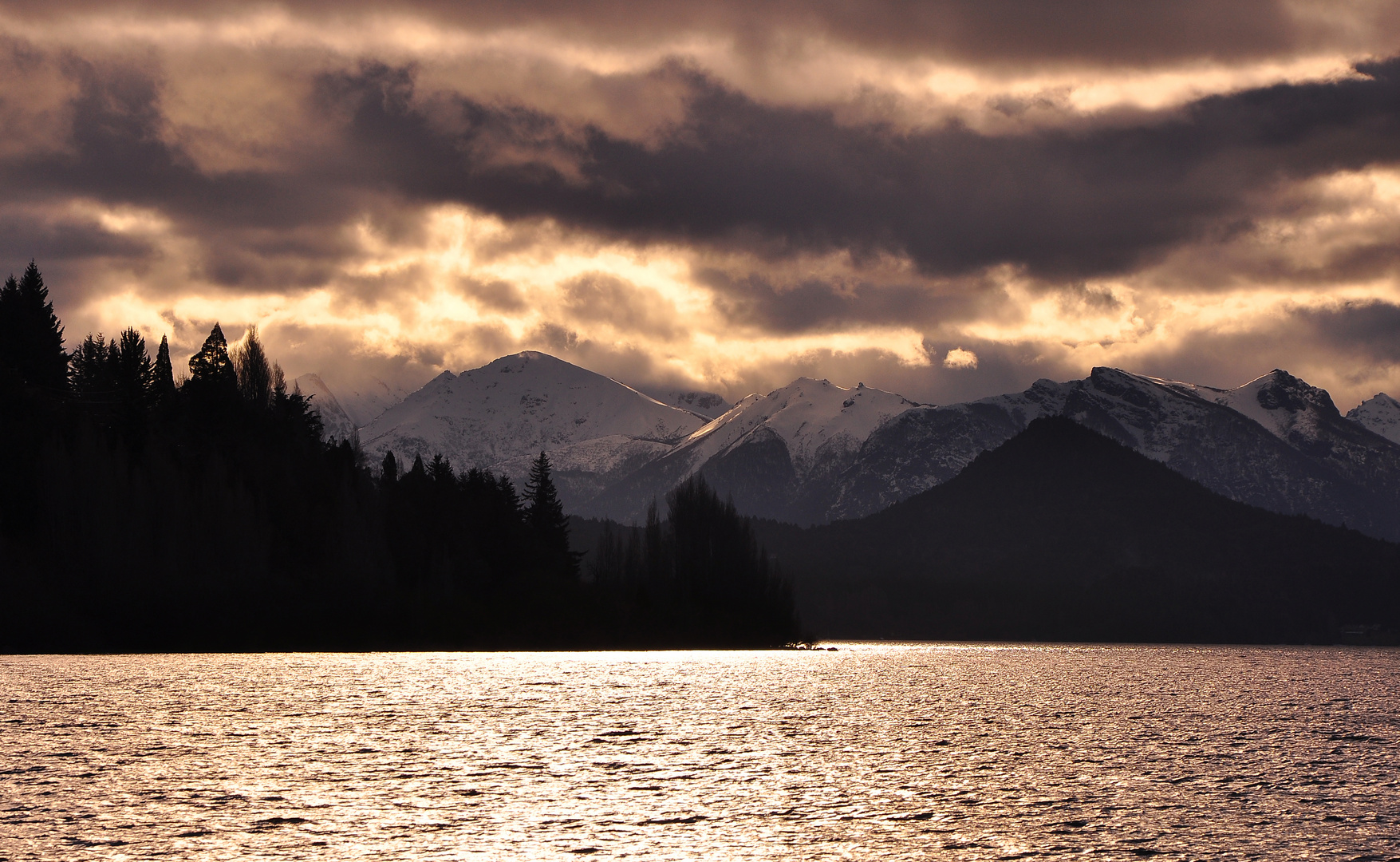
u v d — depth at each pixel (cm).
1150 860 6825
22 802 7988
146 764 9525
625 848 6969
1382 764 10181
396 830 7362
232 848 6894
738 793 8619
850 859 6762
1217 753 10819
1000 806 8194
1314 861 6800
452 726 12219
